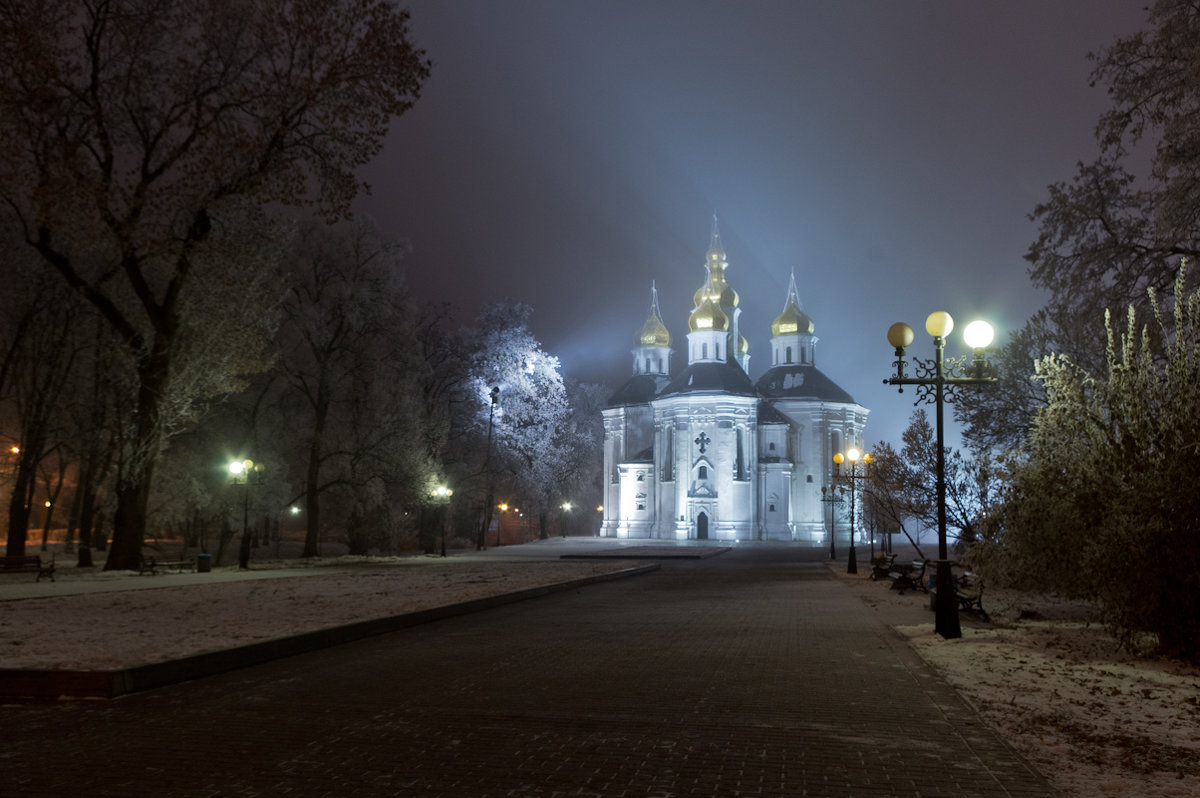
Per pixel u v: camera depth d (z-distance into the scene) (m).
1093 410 15.38
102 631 13.99
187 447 40.12
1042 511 16.58
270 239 32.03
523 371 61.66
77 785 6.50
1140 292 26.39
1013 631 15.94
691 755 7.37
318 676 11.12
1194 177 23.23
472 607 19.78
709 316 91.50
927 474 29.73
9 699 9.59
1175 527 12.91
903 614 19.28
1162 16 24.42
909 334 16.22
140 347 30.91
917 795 6.34
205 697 9.74
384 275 45.06
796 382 93.94
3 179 24.69
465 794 6.32
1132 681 10.93
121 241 26.25
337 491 46.97
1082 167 27.59
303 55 26.58
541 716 8.80
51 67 23.91
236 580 27.30
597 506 106.56
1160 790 6.51
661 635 15.45
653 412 92.88
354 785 6.52
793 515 89.62
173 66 28.14
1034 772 6.92
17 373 39.75
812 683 10.67
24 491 39.12
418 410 47.25
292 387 44.06
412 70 26.28
